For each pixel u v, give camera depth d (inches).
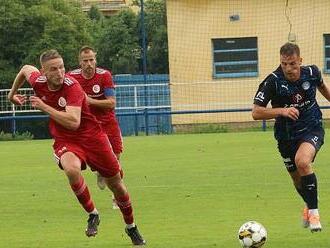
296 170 791.1
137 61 3467.0
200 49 2913.4
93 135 737.0
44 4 2933.1
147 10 3452.3
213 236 778.8
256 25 2886.3
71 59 2896.2
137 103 2714.1
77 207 1017.5
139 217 912.3
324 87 775.1
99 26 3501.5
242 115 2758.4
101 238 796.0
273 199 1016.2
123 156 1713.8
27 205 1046.4
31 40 2874.0
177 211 948.6
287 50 746.2
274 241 741.3
